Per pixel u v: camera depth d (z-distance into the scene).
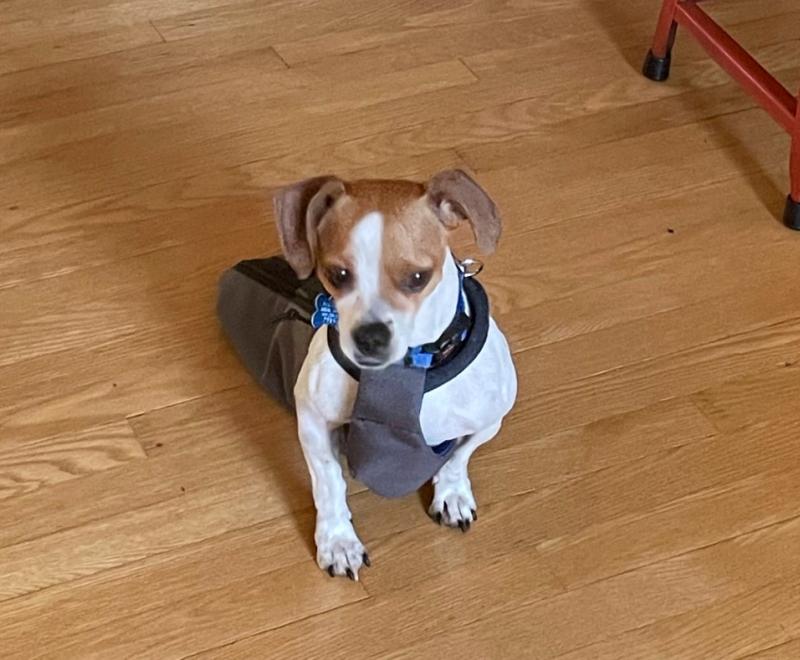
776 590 1.10
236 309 1.23
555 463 1.19
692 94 1.61
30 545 1.11
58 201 1.44
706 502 1.16
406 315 0.92
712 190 1.48
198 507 1.15
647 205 1.46
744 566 1.11
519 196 1.46
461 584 1.10
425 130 1.55
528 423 1.23
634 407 1.24
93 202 1.44
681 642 1.06
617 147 1.53
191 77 1.61
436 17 1.72
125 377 1.25
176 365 1.27
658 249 1.40
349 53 1.65
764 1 1.74
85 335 1.29
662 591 1.09
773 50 1.67
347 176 1.48
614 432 1.22
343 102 1.58
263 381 1.20
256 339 1.20
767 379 1.27
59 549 1.11
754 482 1.18
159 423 1.21
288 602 1.08
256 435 1.21
